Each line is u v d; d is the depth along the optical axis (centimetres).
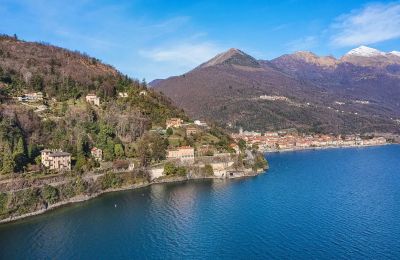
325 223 16012
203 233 15038
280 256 12975
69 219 16675
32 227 15688
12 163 18738
